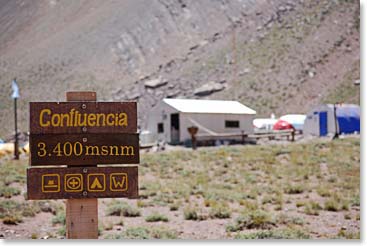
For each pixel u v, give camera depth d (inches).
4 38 6683.1
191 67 5128.0
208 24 5895.7
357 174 1416.1
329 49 4773.6
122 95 4953.3
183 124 2546.8
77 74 5516.7
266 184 1305.4
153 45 5797.2
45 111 334.0
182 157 1854.1
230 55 5128.0
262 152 1897.1
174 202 1042.1
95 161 336.5
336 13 5231.3
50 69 5684.1
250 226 772.6
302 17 5383.9
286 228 746.8
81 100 339.6
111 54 5762.8
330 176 1402.6
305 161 1656.0
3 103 5044.3
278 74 4633.4
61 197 331.6
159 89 4859.7
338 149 1895.9
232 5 6028.5
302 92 4345.5
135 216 900.6
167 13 6151.6
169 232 714.8
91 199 336.8
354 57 4623.5
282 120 3211.1
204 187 1252.5
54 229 773.9
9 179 1266.0
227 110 2662.4
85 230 335.3
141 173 1514.5
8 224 802.2
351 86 4222.4
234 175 1470.2
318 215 896.9
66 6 7042.3
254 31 5462.6
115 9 6510.8
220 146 2288.4
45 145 332.5
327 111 2677.2
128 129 340.2
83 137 336.5
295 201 1059.3
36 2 7253.9
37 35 6535.4
